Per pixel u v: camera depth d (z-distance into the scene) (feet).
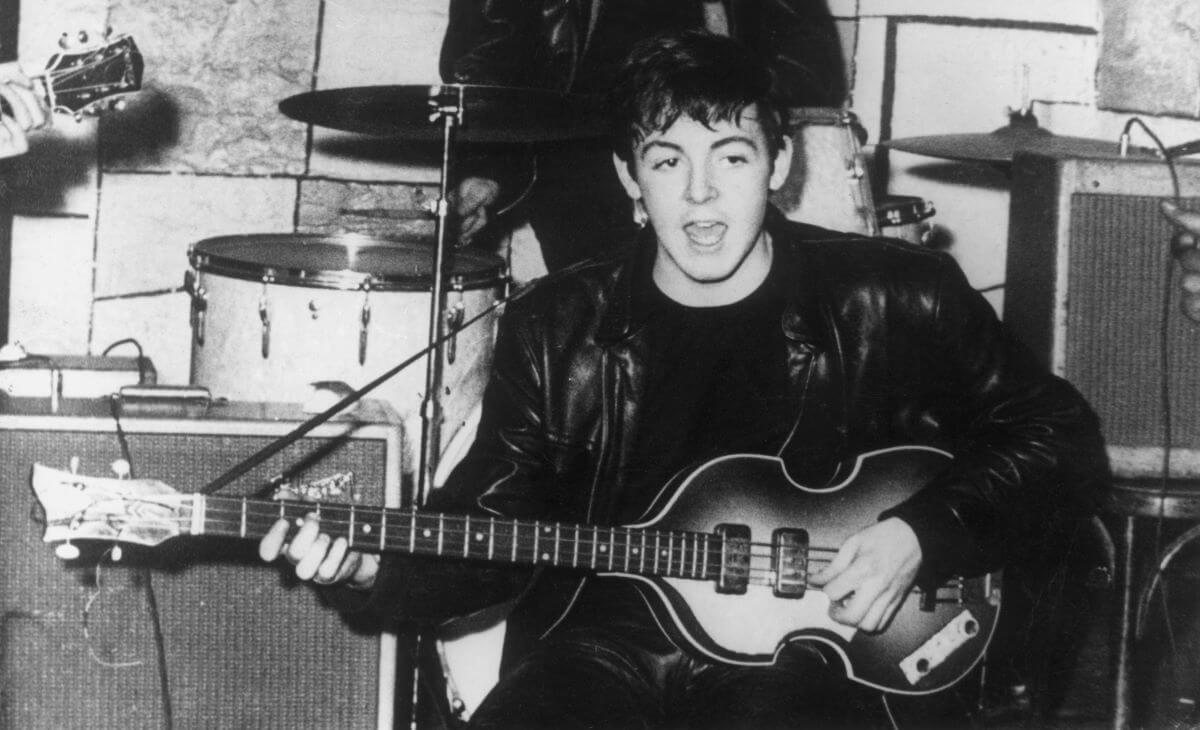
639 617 5.57
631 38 9.07
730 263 5.64
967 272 12.10
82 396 6.25
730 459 5.61
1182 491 7.04
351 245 9.61
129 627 5.87
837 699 5.24
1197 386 7.63
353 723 6.08
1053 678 7.66
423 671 7.24
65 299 11.13
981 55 11.89
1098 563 7.36
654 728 5.15
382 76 11.52
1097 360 7.54
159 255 11.27
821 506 5.62
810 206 8.32
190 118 11.21
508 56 9.20
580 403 5.81
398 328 8.25
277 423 5.85
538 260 11.71
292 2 11.30
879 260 6.00
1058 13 11.86
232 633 5.96
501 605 6.89
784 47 9.14
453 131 7.65
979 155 9.46
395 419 6.07
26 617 5.76
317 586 5.96
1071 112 11.98
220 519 4.92
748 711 5.07
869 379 5.93
